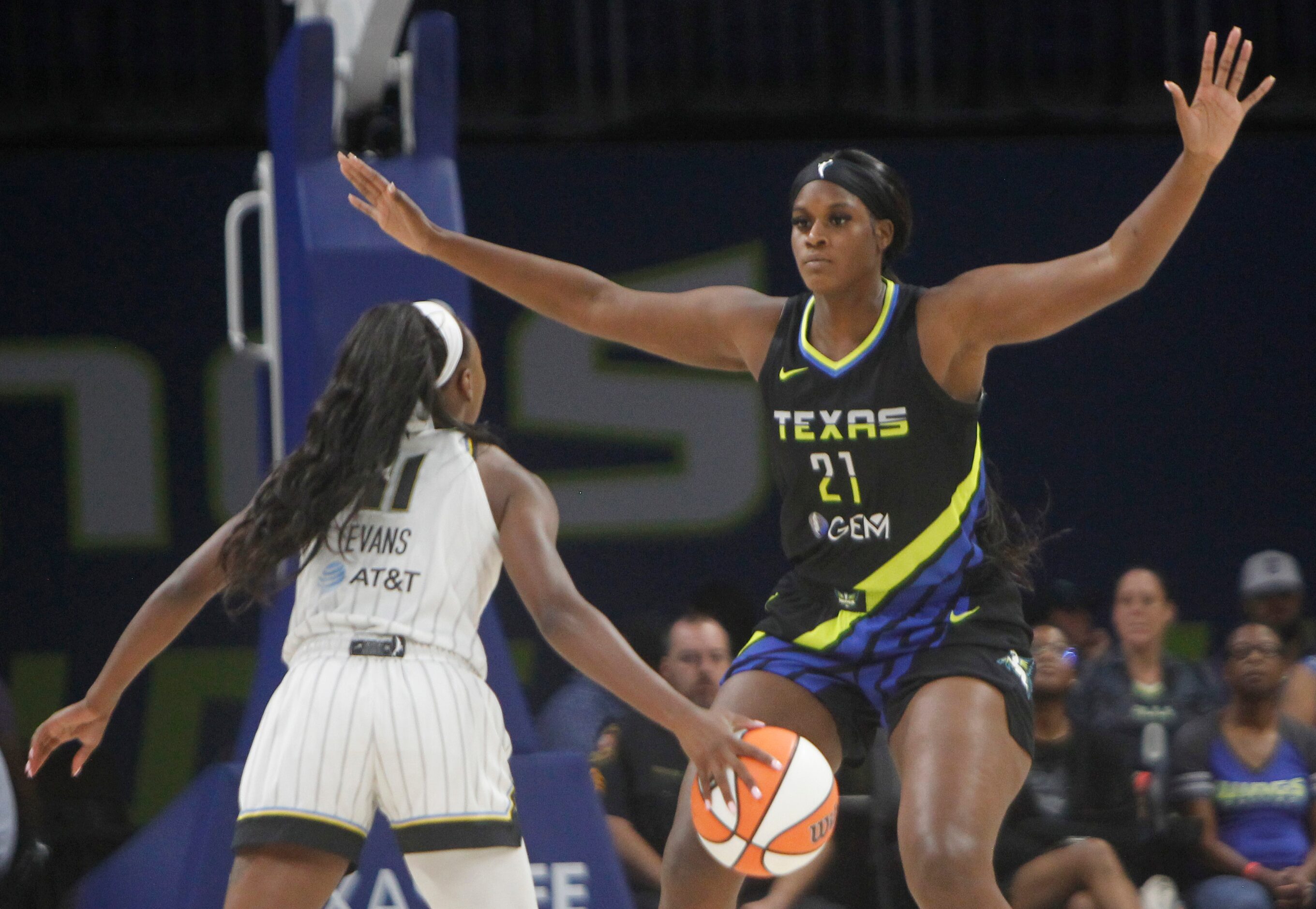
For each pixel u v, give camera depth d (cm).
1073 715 1994
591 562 2802
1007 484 2845
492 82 3306
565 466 2805
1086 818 1797
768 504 2825
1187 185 985
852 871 1750
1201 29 3297
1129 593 2128
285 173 1722
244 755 1497
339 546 1042
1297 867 1859
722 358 1193
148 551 2780
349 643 1015
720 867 1094
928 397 1084
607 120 3253
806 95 3303
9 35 3206
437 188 1689
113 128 3161
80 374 2791
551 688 2752
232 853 1373
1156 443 2864
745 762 1038
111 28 3244
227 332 2827
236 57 3241
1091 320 2875
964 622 1116
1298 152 2920
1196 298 2891
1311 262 2905
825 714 1135
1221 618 2841
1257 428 2875
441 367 1098
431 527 1043
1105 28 3369
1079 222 2895
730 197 2888
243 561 1045
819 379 1107
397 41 1741
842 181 1087
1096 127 3284
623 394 2820
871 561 1121
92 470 2780
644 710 974
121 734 2698
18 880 1752
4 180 2802
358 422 1049
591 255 2859
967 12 3388
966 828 992
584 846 1427
